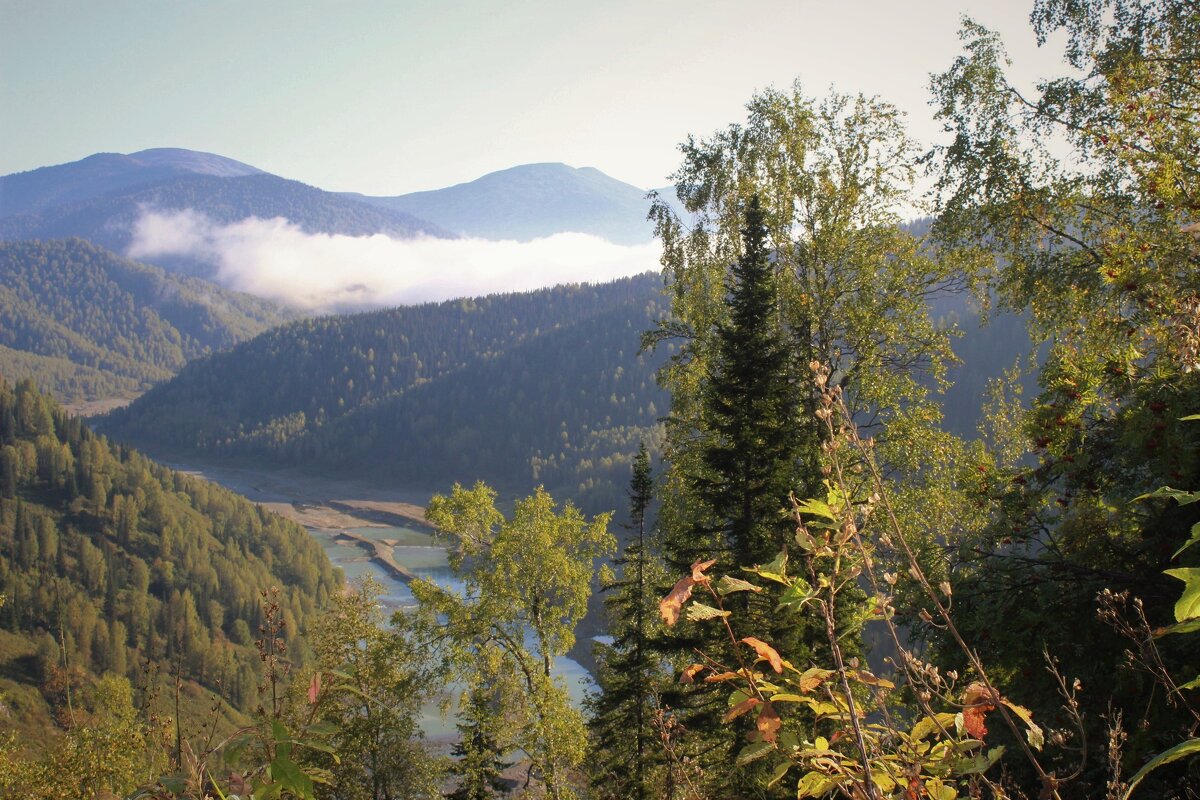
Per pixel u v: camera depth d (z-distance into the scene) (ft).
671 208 61.98
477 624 76.43
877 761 6.26
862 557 6.33
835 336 54.29
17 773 57.72
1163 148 34.32
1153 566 17.71
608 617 58.44
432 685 73.82
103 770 55.57
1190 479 17.38
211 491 548.72
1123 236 37.06
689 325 61.67
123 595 404.77
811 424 42.75
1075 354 25.02
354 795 64.03
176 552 452.35
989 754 6.08
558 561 77.97
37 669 315.37
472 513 81.00
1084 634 16.65
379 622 77.82
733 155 59.77
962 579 19.08
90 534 463.01
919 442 49.42
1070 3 40.96
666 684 48.24
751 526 37.73
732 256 59.21
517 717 71.61
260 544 493.36
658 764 46.57
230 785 5.33
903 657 6.34
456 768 69.21
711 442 53.57
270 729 5.46
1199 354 9.85
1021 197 41.27
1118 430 19.81
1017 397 46.98
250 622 406.82
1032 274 41.88
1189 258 20.85
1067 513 20.88
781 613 31.04
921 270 51.85
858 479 23.65
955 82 44.01
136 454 579.07
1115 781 5.29
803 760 6.42
